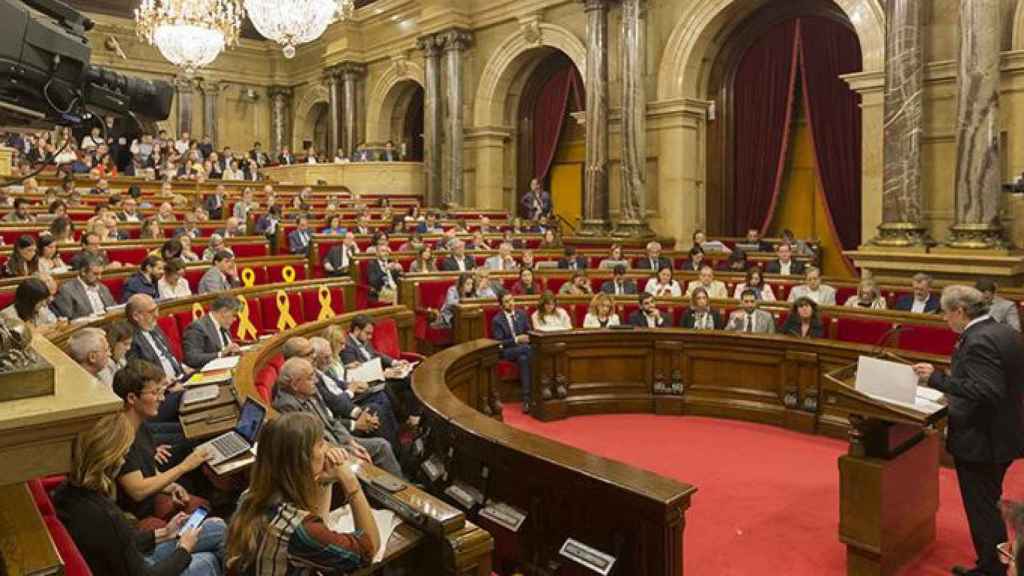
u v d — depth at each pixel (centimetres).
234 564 216
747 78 1294
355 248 1054
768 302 746
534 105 1667
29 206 1081
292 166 1925
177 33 1362
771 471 529
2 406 129
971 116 888
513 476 324
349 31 1955
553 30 1480
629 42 1291
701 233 1130
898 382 341
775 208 1281
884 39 1026
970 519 350
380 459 430
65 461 133
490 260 1066
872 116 1052
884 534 362
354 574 220
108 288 716
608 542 289
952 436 345
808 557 398
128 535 248
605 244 1305
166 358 503
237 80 2252
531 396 692
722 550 406
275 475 217
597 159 1352
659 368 682
